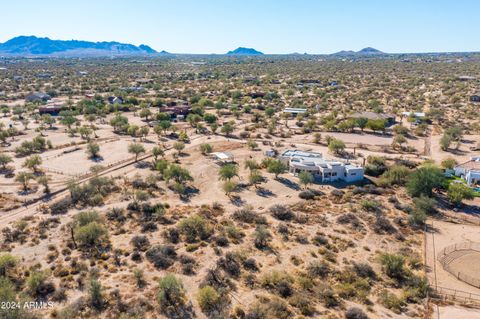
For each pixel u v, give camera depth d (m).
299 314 36.97
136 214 59.94
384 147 103.12
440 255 50.00
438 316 37.66
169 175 73.81
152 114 148.00
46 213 60.97
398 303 39.09
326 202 67.06
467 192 65.19
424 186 68.19
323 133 119.62
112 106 157.50
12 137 110.81
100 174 80.31
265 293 40.34
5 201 65.12
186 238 52.09
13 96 189.88
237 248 49.81
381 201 66.94
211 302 37.78
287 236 53.50
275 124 129.75
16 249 48.56
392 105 162.25
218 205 64.75
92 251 48.09
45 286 40.44
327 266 46.00
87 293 39.44
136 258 46.44
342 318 36.72
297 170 80.88
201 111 149.12
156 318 36.03
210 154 96.44
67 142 107.31
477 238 54.72
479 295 41.81
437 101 167.50
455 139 109.69
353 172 78.94
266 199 68.56
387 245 52.19
